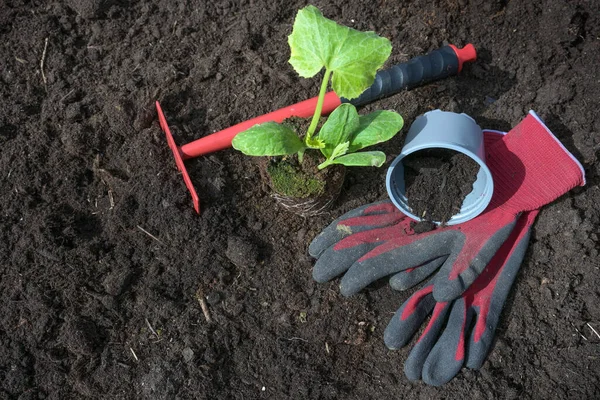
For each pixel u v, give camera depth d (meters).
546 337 0.73
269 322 0.76
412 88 0.82
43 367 0.73
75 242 0.77
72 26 0.87
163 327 0.75
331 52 0.66
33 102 0.83
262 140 0.68
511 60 0.84
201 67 0.85
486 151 0.78
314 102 0.78
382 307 0.76
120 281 0.75
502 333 0.74
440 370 0.71
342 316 0.76
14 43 0.85
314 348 0.75
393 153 0.80
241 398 0.73
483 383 0.71
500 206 0.76
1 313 0.75
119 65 0.85
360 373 0.74
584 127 0.80
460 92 0.84
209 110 0.83
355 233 0.76
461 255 0.73
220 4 0.88
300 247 0.79
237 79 0.84
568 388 0.71
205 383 0.73
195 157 0.80
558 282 0.75
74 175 0.80
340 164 0.74
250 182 0.81
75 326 0.74
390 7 0.87
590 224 0.75
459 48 0.85
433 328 0.73
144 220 0.78
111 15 0.87
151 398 0.72
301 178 0.72
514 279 0.75
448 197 0.75
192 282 0.77
